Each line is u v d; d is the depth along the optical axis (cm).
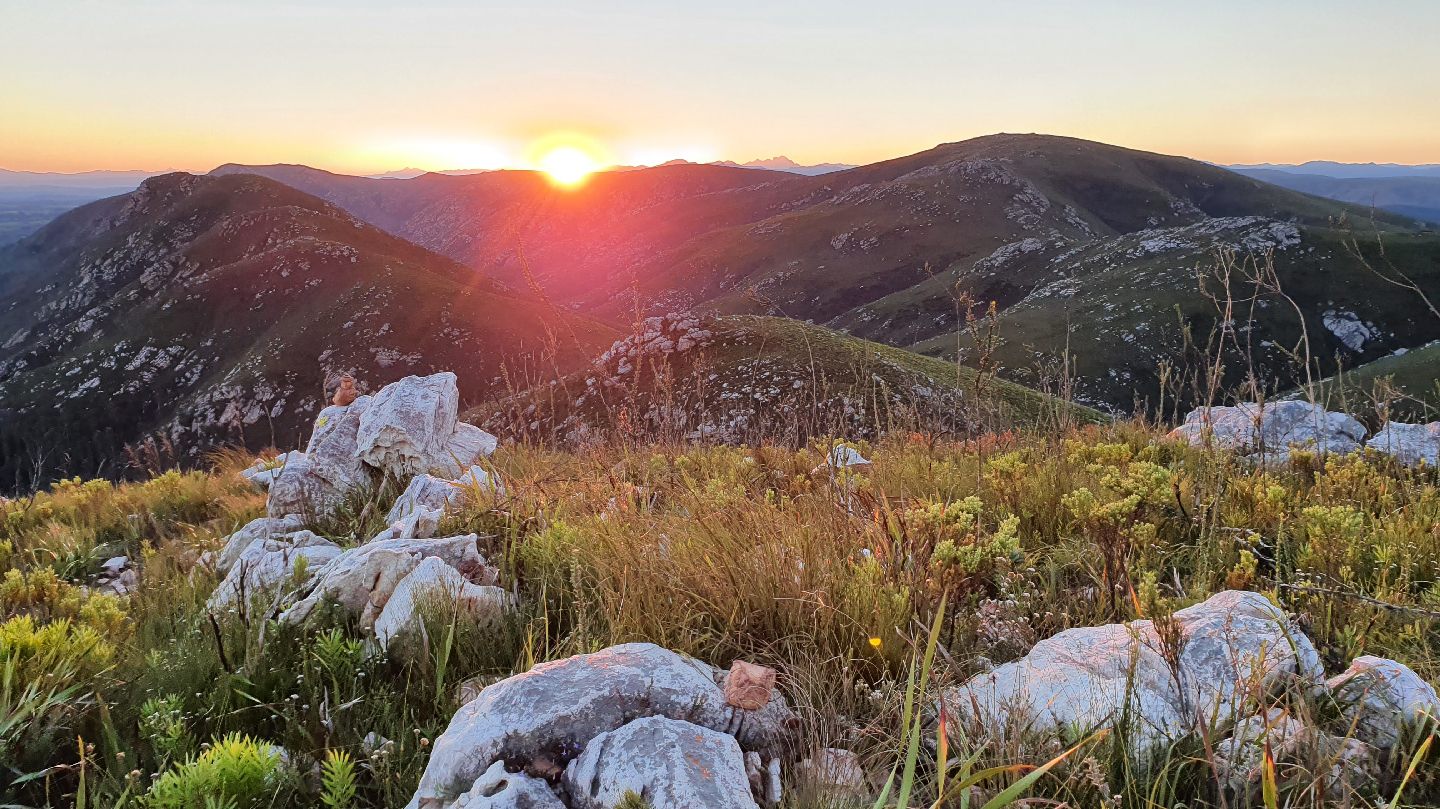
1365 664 269
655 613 336
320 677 320
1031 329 11119
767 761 257
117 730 293
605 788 220
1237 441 700
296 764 264
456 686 315
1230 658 279
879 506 425
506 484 573
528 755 243
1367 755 236
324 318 14150
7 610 430
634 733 235
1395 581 376
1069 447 723
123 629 406
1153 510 484
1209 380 554
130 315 15650
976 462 666
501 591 380
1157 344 10112
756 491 602
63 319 19825
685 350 5119
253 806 236
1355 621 332
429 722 292
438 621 341
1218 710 250
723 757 231
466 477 662
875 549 386
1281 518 437
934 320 16638
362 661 330
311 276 15512
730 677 279
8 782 257
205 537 682
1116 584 365
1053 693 275
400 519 601
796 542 387
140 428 13912
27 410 13675
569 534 449
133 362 14475
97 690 304
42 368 14875
